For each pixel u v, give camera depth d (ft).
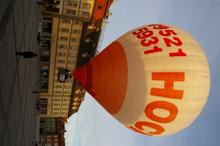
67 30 170.81
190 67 35.94
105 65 36.01
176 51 36.09
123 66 35.53
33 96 89.25
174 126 37.50
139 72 35.19
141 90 35.17
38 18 108.17
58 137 242.78
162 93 35.12
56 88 198.80
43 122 245.04
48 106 206.80
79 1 157.58
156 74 35.04
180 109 35.99
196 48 37.76
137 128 38.40
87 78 36.19
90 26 169.89
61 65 184.85
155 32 37.73
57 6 156.76
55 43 174.09
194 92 36.09
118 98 35.81
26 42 59.21
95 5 159.43
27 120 65.46
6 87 37.50
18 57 47.06
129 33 38.52
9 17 38.68
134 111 36.11
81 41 176.65
